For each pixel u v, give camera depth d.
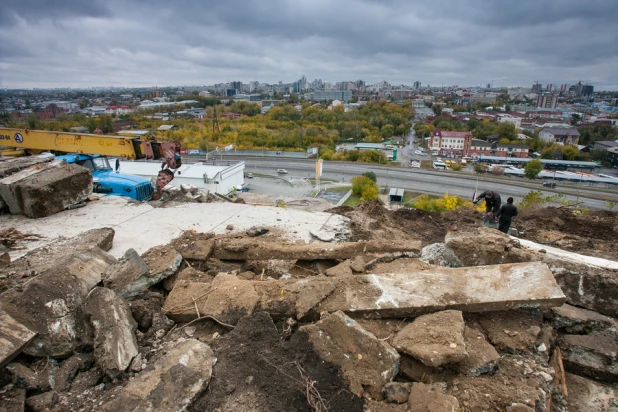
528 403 2.56
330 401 2.67
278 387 2.77
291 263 4.79
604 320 3.57
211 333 3.49
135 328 3.40
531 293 3.34
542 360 3.06
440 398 2.56
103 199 7.44
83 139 9.12
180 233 5.81
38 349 3.00
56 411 2.58
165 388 2.62
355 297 3.56
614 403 3.09
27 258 4.35
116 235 5.70
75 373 2.96
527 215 8.79
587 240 6.67
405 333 3.12
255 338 3.21
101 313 3.23
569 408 3.04
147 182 8.89
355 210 8.07
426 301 3.40
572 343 3.44
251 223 6.23
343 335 3.09
